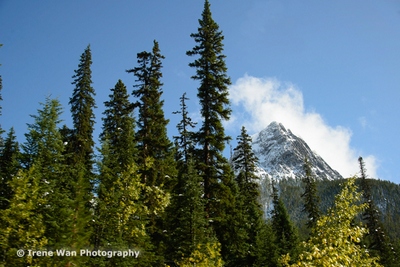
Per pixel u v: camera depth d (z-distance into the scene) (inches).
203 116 933.8
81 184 580.7
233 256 1163.9
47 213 653.3
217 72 978.7
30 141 770.2
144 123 973.8
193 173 874.8
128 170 762.2
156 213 823.7
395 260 1688.0
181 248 786.8
